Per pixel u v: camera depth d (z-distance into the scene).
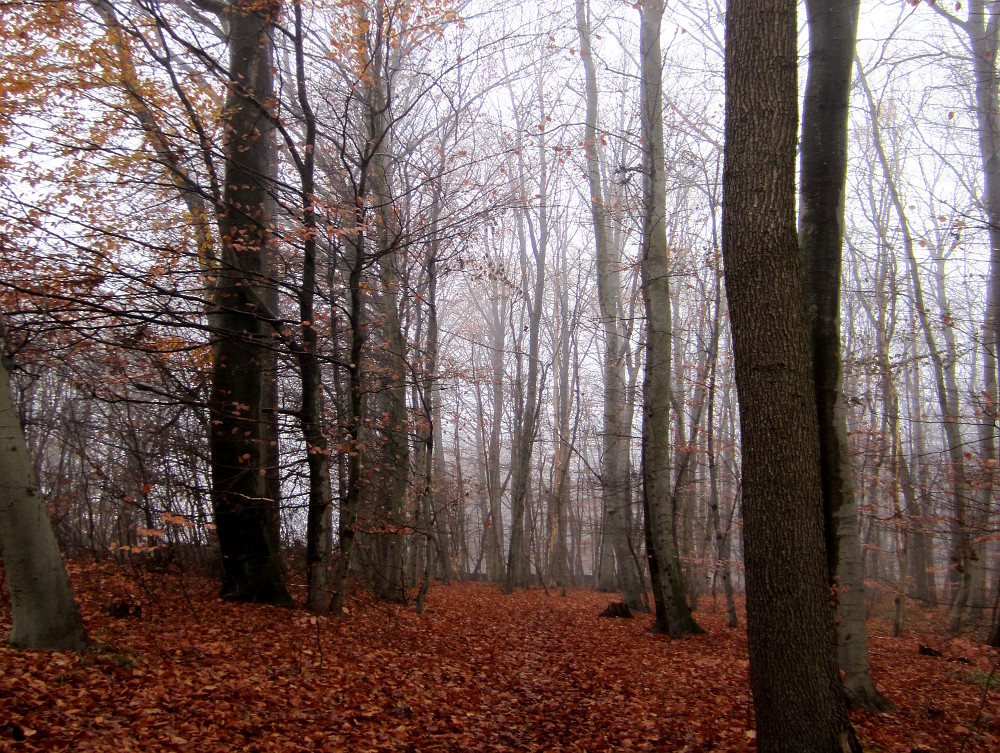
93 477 13.38
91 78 9.42
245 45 11.20
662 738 6.76
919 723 7.34
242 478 11.11
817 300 7.96
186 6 11.19
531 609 18.12
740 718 7.48
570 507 35.19
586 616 17.16
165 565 12.72
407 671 8.56
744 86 4.96
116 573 11.41
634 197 17.58
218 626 9.05
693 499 23.67
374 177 14.07
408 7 10.01
